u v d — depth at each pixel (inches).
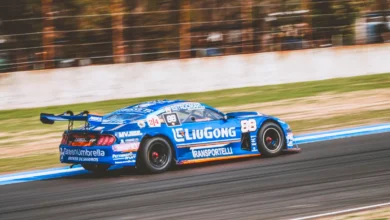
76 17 1940.2
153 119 1059.3
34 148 1353.3
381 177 952.9
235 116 1160.2
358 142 1280.8
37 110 1747.0
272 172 1021.2
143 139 1040.8
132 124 1036.5
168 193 898.1
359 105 1733.5
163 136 1057.5
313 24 2245.3
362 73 2222.0
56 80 1820.9
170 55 2066.9
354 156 1133.7
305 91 1957.4
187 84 1989.4
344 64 2198.6
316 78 2155.5
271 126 1169.4
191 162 1080.8
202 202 839.1
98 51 1974.7
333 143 1285.7
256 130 1152.8
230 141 1126.4
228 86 2039.9
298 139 1358.3
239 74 2053.4
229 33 2142.0
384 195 842.8
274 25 2194.9
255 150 1152.2
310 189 893.2
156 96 1930.4
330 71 2176.4
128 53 2014.0
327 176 974.4
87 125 1078.4
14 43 1862.7
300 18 2226.9
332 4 2260.1
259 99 1856.5
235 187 921.5
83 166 1095.0
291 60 2122.3
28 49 1879.9
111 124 1047.0
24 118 1662.2
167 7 2058.3
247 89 2014.0
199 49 2100.1
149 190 923.4
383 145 1230.3
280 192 880.9
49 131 1521.9
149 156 1039.0
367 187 893.2
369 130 1421.0
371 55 2236.7
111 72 1893.5
